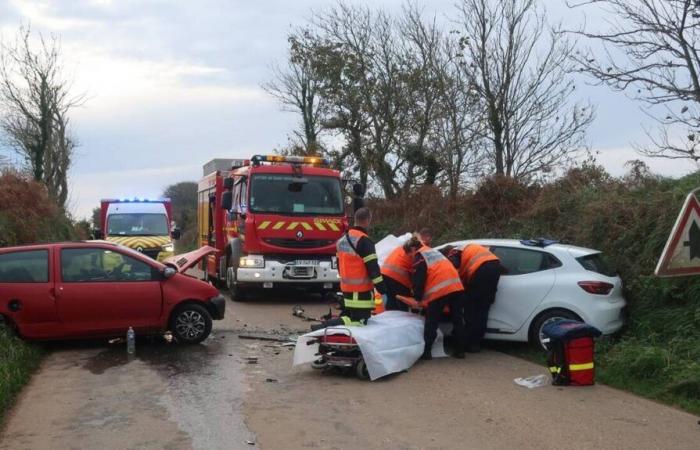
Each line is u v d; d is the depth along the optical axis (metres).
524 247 8.94
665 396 6.61
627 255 9.83
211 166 18.77
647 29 8.19
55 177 31.81
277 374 7.63
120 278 9.07
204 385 7.09
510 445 5.23
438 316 8.26
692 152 8.51
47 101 26.84
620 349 7.93
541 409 6.22
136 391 6.83
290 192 13.89
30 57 26.48
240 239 14.17
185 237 44.53
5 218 15.30
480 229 15.72
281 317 12.16
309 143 26.11
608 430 5.61
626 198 10.86
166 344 9.44
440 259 8.33
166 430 5.58
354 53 21.98
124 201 21.94
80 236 22.42
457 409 6.22
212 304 9.45
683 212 4.84
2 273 8.66
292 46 23.22
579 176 14.18
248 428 5.64
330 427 5.68
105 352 8.85
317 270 13.84
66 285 8.77
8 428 5.66
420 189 19.30
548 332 7.21
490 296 8.60
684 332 7.97
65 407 6.27
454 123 17.94
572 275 8.46
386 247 11.06
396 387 7.05
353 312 8.00
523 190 15.81
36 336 8.64
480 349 8.90
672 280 8.71
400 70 21.00
